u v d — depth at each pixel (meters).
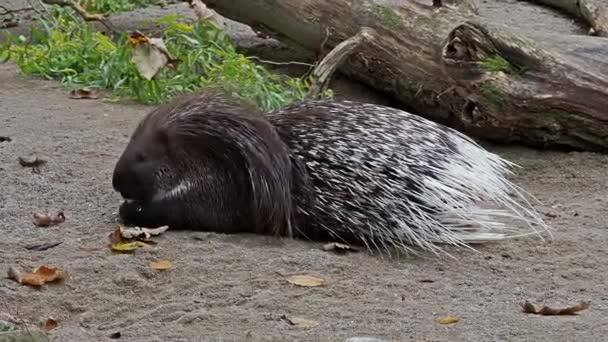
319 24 12.30
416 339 6.27
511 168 10.09
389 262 7.73
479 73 10.42
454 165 8.11
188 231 8.08
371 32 11.62
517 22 16.12
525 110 10.34
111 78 12.21
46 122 10.82
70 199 8.70
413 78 11.33
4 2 16.41
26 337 5.86
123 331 6.40
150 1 16.45
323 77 11.50
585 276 7.48
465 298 7.02
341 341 6.20
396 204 7.92
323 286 7.13
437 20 11.32
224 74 11.84
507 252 7.93
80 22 14.49
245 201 8.01
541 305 6.84
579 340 6.26
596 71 10.34
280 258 7.57
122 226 8.12
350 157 8.01
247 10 12.86
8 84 12.34
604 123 10.34
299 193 8.05
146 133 8.02
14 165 9.42
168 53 11.86
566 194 9.42
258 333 6.33
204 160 7.98
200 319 6.55
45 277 7.04
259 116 8.10
